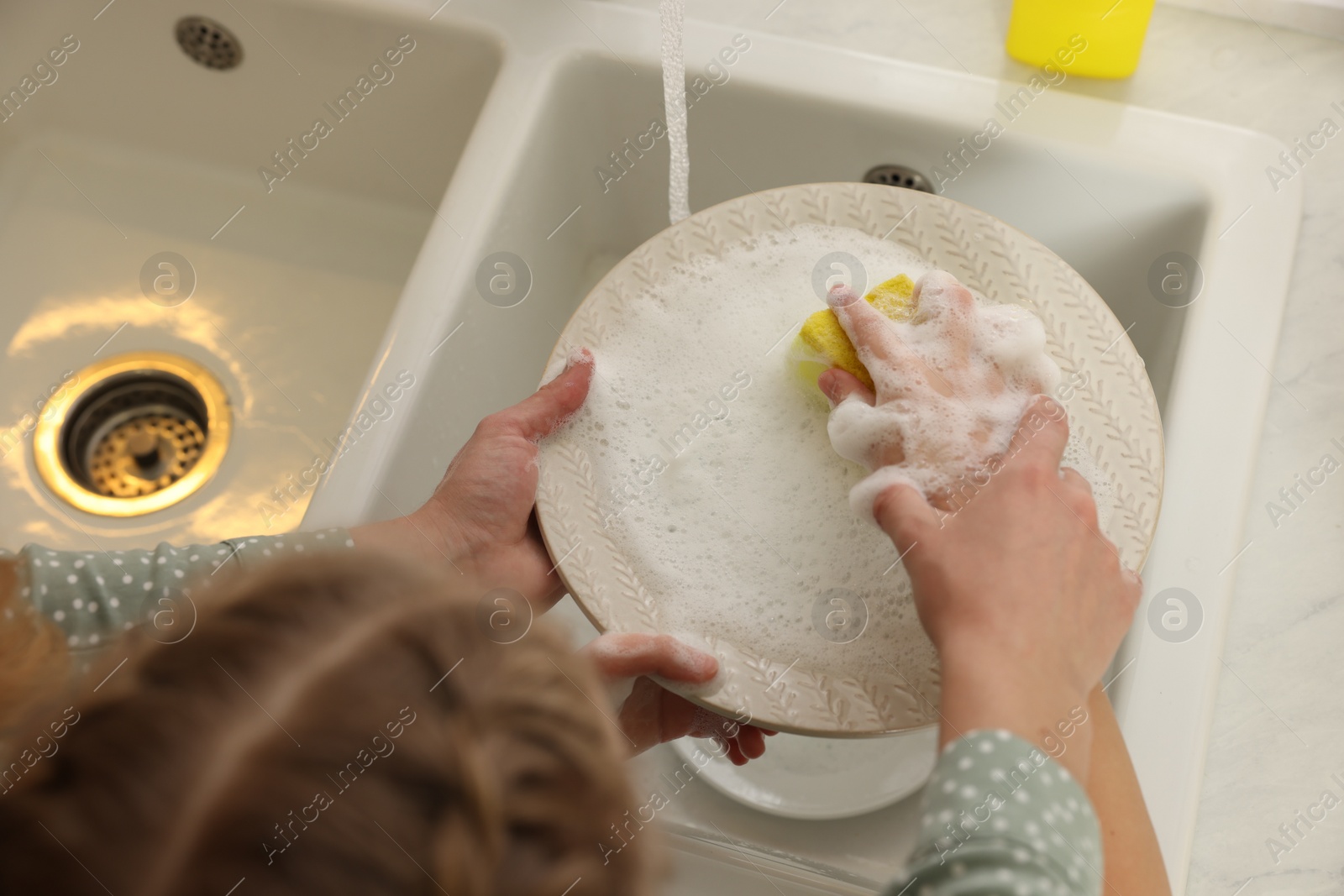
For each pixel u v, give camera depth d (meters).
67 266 0.90
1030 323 0.51
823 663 0.49
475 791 0.22
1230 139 0.71
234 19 0.81
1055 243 0.77
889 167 0.77
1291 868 0.53
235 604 0.25
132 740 0.23
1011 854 0.33
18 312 0.89
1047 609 0.39
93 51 0.85
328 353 0.87
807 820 0.66
